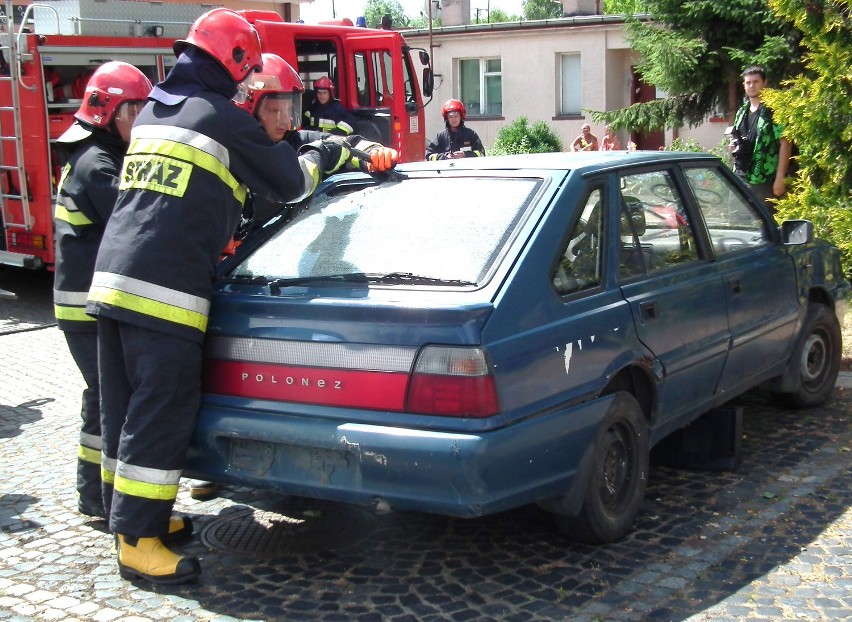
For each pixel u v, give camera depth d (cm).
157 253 377
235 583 395
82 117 439
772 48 1279
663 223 468
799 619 355
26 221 1050
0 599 385
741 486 486
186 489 506
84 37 1047
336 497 363
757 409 614
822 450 538
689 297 461
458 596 377
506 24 2534
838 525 438
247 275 421
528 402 361
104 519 471
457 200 423
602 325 400
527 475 361
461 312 344
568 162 436
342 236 423
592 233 417
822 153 820
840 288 624
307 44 1174
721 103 1480
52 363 815
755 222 554
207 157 382
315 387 365
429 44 2653
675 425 462
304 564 411
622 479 423
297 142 488
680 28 1412
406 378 348
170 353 379
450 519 454
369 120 1212
